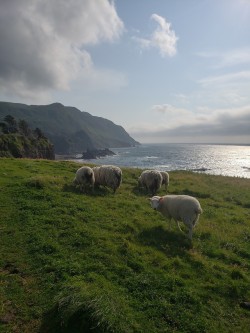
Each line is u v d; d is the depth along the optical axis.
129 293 8.59
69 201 15.38
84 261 9.77
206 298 8.92
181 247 12.01
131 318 7.54
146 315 7.86
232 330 7.86
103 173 19.22
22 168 24.12
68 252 10.34
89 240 11.25
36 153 111.44
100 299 7.50
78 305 7.30
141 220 14.20
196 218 12.93
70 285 8.14
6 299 7.99
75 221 12.90
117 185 19.25
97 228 12.50
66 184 19.25
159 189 22.92
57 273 9.09
